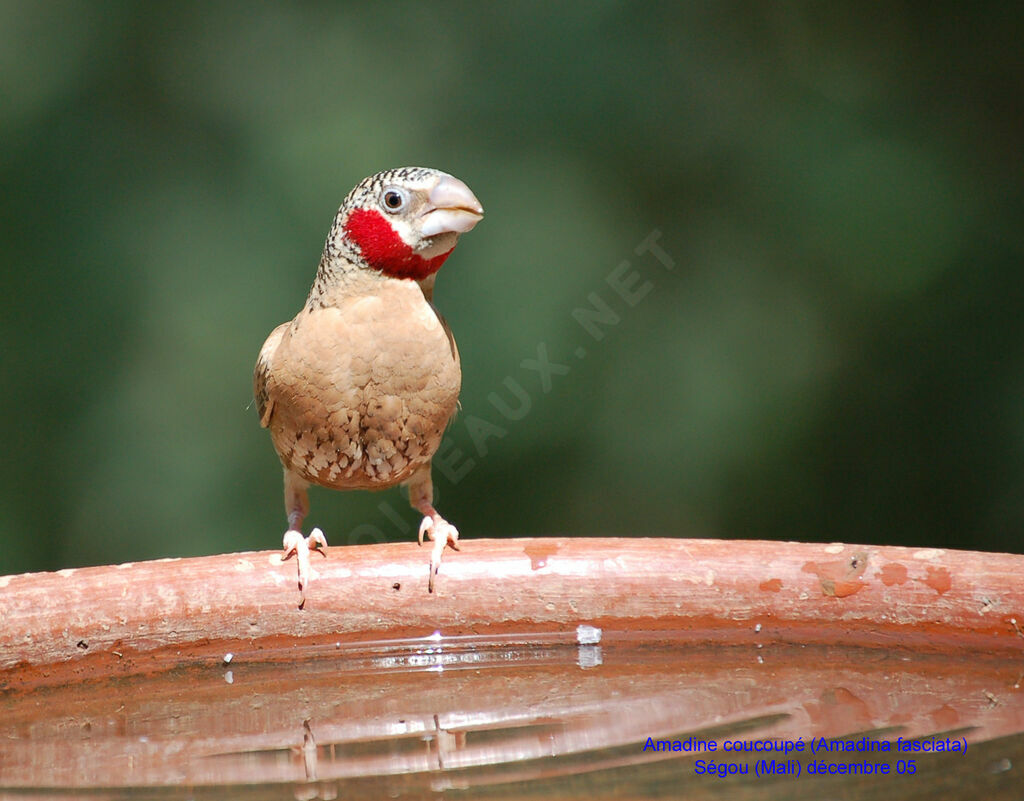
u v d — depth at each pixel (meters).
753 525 11.63
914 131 12.03
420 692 4.86
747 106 12.09
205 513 11.09
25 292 11.23
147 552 11.02
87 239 11.38
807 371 11.70
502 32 12.06
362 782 3.83
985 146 11.93
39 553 10.98
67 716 4.66
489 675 5.09
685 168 11.92
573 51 12.07
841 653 5.24
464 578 5.32
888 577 5.18
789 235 11.91
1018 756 3.88
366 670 5.25
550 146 11.86
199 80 11.85
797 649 5.29
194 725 4.52
